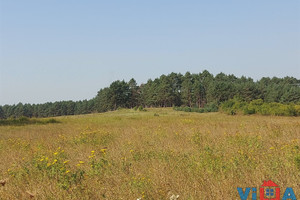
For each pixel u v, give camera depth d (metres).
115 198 5.22
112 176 6.39
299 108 37.03
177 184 5.55
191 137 11.97
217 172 6.21
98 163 7.24
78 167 7.43
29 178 6.87
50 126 26.89
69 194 5.35
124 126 22.98
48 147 11.48
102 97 107.62
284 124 17.47
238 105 46.19
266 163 6.45
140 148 9.73
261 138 10.98
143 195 5.07
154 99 99.38
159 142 11.33
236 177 5.76
